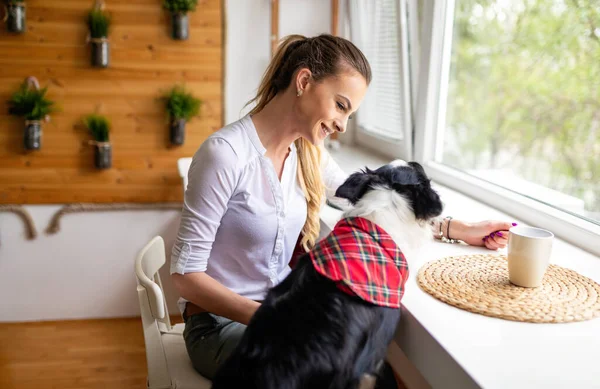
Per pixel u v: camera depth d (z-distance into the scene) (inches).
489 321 46.7
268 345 45.1
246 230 57.5
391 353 82.9
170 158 120.6
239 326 56.5
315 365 44.2
